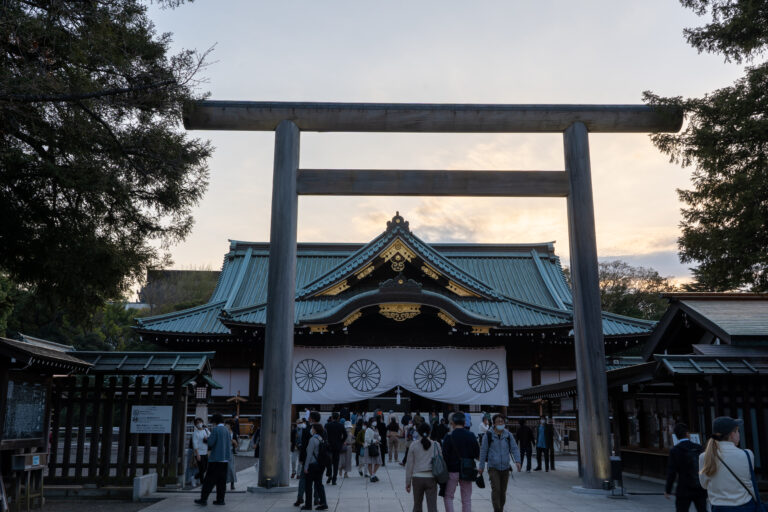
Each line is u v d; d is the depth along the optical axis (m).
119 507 12.89
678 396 15.98
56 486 14.16
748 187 14.23
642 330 31.70
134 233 14.79
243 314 31.28
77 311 15.11
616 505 13.02
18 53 11.17
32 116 11.09
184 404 16.38
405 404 31.91
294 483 16.92
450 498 9.49
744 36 14.90
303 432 15.74
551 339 32.78
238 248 42.03
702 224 15.59
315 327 30.66
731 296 15.66
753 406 13.00
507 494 14.88
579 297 15.95
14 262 13.82
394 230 32.41
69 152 12.41
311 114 16.78
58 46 11.28
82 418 14.84
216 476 12.83
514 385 33.34
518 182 16.70
